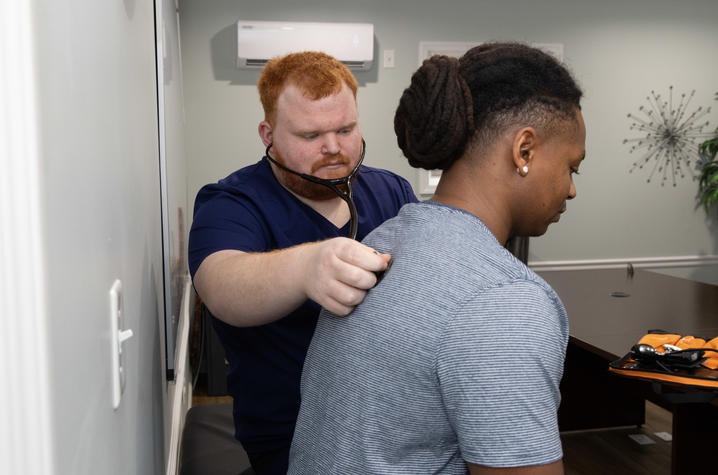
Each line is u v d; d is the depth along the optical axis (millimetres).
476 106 789
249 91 4512
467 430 664
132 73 964
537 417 651
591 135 5004
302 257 834
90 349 549
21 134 377
